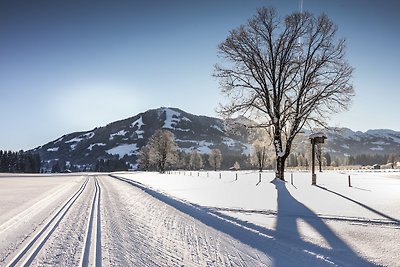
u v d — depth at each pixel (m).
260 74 28.83
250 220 11.77
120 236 10.05
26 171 171.00
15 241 9.70
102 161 194.12
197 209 14.63
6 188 32.34
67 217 13.84
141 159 118.50
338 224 11.08
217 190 22.78
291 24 27.94
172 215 13.80
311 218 12.13
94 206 17.38
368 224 11.05
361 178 34.50
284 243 8.91
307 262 7.42
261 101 29.45
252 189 22.72
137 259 7.75
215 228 11.07
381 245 8.54
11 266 7.38
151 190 25.02
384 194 18.64
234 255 8.02
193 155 135.25
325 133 27.92
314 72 27.69
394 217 12.00
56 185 37.31
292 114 28.50
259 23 28.39
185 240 9.48
